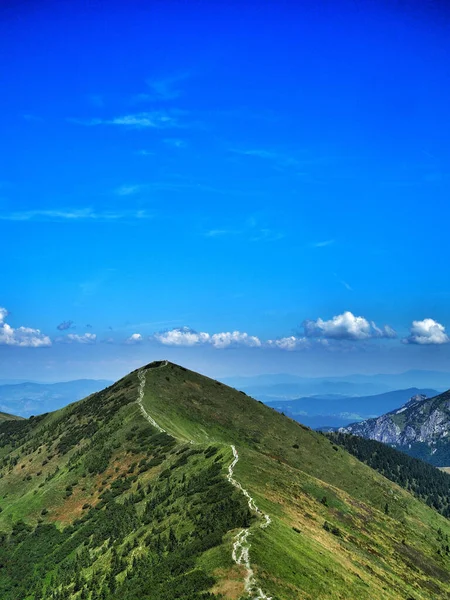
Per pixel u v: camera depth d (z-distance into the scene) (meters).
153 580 66.00
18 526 124.06
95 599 74.38
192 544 71.56
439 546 133.88
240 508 82.00
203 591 58.19
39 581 99.44
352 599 64.75
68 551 105.81
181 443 137.50
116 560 82.44
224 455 115.00
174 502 95.88
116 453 145.25
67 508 127.50
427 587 100.56
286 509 94.44
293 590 59.22
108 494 123.44
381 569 93.50
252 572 59.75
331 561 75.56
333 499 122.19
